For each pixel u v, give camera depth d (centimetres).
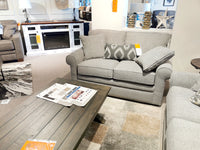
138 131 170
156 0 472
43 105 143
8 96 237
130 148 150
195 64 204
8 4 412
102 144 153
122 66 218
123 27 304
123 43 264
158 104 210
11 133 112
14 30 377
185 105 141
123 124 180
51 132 113
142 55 224
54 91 166
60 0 458
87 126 120
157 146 152
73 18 496
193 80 169
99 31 280
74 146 102
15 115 129
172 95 159
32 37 421
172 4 460
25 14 436
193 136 106
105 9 301
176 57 271
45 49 443
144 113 199
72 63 234
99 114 193
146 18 280
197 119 126
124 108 209
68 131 114
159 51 205
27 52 426
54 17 471
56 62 381
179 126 114
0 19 419
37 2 439
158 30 279
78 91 166
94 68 222
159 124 180
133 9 316
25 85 270
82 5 487
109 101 224
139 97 215
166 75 190
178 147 99
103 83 229
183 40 257
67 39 459
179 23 250
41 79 292
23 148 101
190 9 238
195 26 244
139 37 253
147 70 197
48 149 99
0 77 300
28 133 112
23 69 337
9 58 365
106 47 259
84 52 257
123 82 216
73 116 129
